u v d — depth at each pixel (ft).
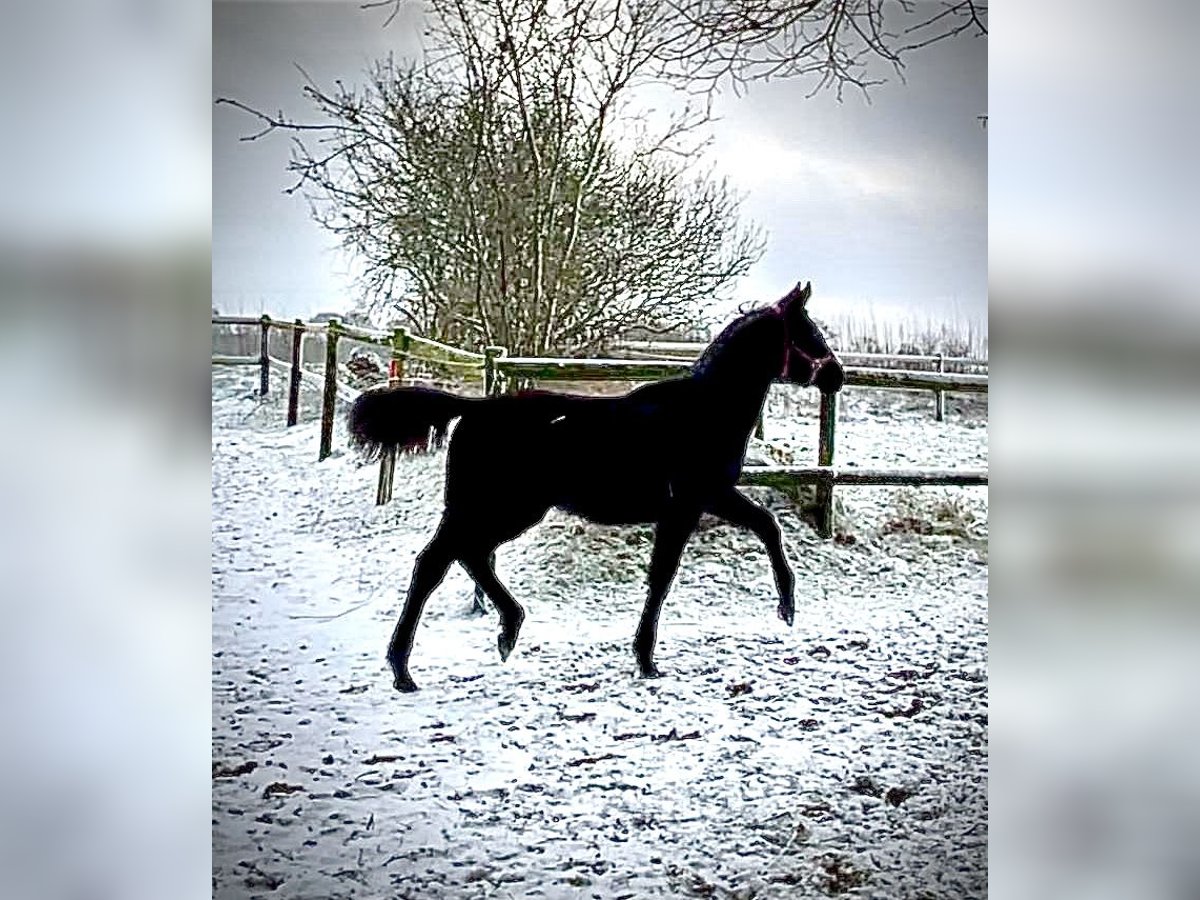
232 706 7.02
